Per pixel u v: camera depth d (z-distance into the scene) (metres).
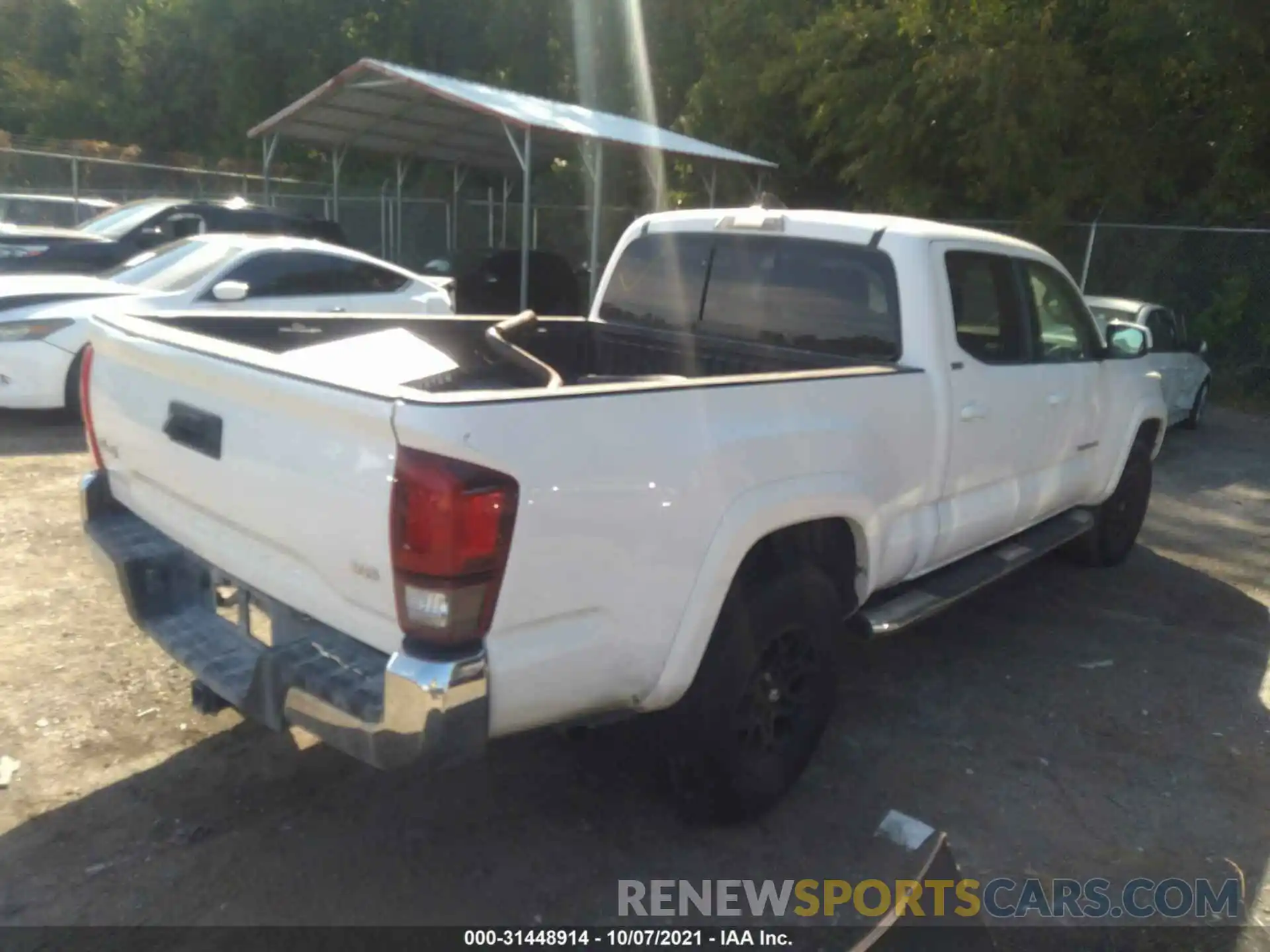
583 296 16.69
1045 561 6.98
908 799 3.98
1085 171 15.25
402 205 22.45
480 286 15.20
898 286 4.41
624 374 5.24
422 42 30.77
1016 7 15.62
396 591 2.73
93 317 4.12
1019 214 16.62
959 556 4.87
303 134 18.03
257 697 3.09
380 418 2.68
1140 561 7.08
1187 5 14.20
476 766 4.06
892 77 16.59
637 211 22.58
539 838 3.63
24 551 5.95
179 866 3.39
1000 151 15.14
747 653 3.51
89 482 4.02
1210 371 13.78
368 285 10.41
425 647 2.75
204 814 3.67
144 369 3.59
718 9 19.97
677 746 3.53
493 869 3.46
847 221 4.64
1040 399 5.14
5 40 38.12
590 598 2.99
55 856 3.40
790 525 3.66
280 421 2.99
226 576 3.42
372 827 3.65
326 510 2.88
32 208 18.05
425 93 15.02
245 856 3.46
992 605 6.09
